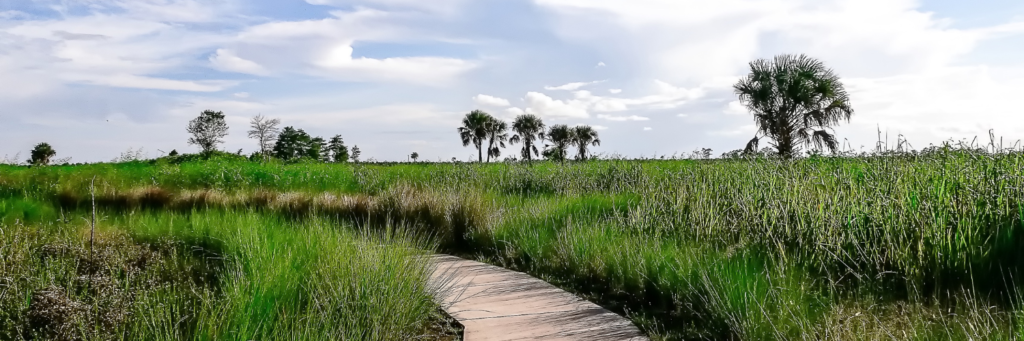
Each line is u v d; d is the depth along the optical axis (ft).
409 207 28.25
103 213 26.68
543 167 48.98
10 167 55.62
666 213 22.16
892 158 22.20
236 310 11.03
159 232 20.39
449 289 16.06
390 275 13.39
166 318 11.10
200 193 33.30
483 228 25.49
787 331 11.48
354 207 29.37
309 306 11.34
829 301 12.90
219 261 16.97
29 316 10.35
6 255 14.99
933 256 13.94
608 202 28.76
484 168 50.72
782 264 14.62
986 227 15.12
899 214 15.89
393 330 11.68
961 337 10.61
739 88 71.67
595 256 18.94
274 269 13.61
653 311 14.88
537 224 24.53
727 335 12.59
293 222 24.56
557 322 13.52
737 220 19.52
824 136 66.33
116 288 12.71
